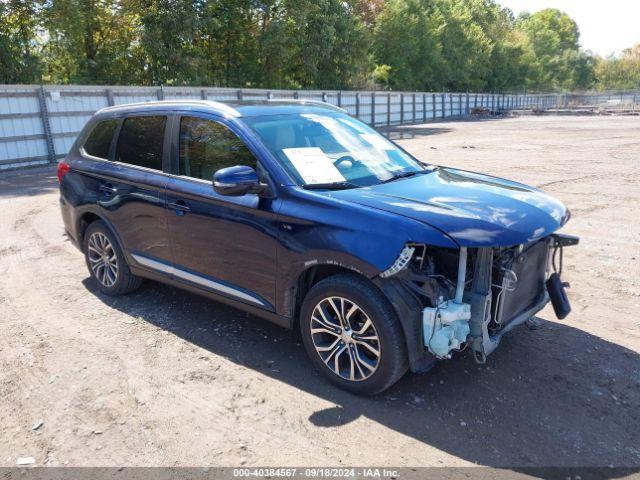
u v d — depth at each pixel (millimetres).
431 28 62812
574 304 4770
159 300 4879
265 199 3484
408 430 2959
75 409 3189
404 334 3033
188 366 3686
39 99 17953
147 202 4242
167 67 33875
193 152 4008
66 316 4559
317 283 3324
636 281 5320
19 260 6320
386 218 3002
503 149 19266
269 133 3752
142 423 3045
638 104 68938
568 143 21344
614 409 3156
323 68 45812
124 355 3850
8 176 15305
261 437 2914
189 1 32625
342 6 44188
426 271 3049
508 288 3123
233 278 3773
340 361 3373
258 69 41188
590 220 7922
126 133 4629
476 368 3615
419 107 49125
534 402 3223
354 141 4148
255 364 3705
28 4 26953
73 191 4988
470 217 3000
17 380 3525
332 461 2715
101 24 33344
